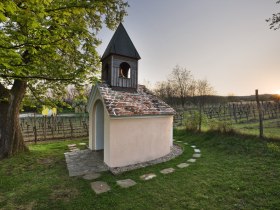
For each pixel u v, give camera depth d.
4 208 4.13
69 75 6.09
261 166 6.04
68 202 4.34
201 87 42.50
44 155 8.61
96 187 5.14
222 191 4.65
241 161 6.75
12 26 4.21
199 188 4.87
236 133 9.60
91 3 5.50
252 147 7.87
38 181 5.59
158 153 8.15
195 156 7.96
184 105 34.91
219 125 10.65
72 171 6.42
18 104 8.69
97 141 9.48
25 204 4.30
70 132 14.95
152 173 6.14
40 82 8.94
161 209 3.96
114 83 8.32
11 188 5.14
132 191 4.84
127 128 7.14
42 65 5.70
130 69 8.94
